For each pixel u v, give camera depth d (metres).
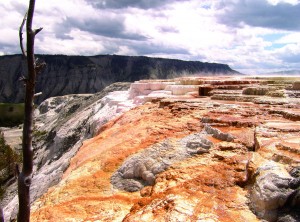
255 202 7.09
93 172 11.36
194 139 11.16
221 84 25.06
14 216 15.64
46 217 8.77
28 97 4.83
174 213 7.15
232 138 11.05
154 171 9.87
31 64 4.74
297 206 6.54
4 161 40.44
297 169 7.34
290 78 28.97
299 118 12.96
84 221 8.30
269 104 16.84
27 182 4.94
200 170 9.20
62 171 17.31
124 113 22.00
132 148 12.36
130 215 7.88
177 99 21.16
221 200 7.63
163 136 12.88
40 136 53.06
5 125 113.19
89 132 29.09
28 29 4.66
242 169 8.85
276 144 9.24
